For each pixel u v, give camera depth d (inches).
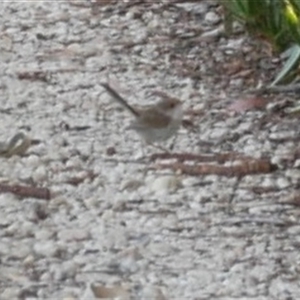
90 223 382.0
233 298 342.3
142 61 505.4
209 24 536.1
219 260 362.0
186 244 370.3
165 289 346.3
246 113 455.5
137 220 384.2
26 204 393.1
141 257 362.6
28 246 368.8
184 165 416.8
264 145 431.5
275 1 490.9
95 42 524.7
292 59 469.7
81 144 433.1
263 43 506.3
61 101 468.8
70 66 501.4
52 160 422.3
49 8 561.9
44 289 346.3
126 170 414.9
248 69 491.8
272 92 470.6
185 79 487.2
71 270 355.9
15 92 476.7
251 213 388.5
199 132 439.8
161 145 428.8
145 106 451.2
